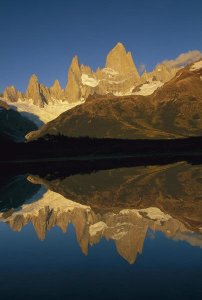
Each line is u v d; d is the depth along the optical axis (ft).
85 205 193.16
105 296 65.98
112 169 474.49
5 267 86.94
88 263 87.04
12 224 144.66
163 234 112.68
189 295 63.72
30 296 67.92
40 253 98.63
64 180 344.28
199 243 99.30
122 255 92.12
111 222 140.67
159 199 194.59
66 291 69.56
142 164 561.02
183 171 375.25
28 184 322.96
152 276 74.95
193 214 146.82
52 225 140.36
